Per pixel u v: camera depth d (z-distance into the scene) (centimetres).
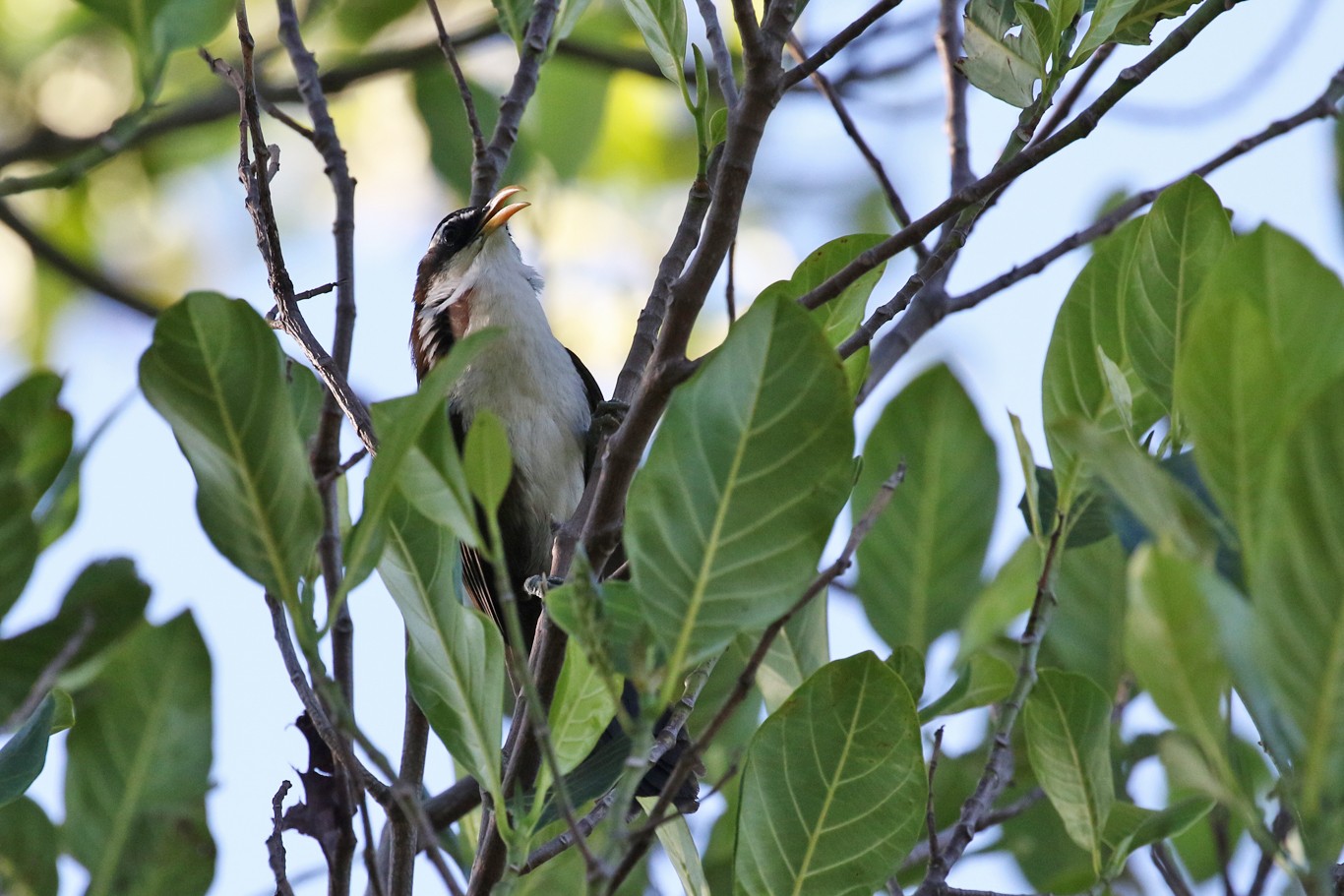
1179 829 546
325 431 633
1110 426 583
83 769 680
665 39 638
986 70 611
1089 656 767
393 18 1357
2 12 1467
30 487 689
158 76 916
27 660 701
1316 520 311
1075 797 564
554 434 1084
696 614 412
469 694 495
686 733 770
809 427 403
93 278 1420
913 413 820
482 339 397
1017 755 805
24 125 1473
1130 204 804
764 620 410
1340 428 304
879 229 1502
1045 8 605
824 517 406
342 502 688
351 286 743
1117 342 588
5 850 655
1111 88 588
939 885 573
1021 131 606
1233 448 347
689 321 572
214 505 421
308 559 425
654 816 414
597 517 607
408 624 504
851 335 601
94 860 665
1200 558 351
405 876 609
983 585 804
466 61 1345
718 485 408
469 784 701
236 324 406
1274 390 341
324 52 1373
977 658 664
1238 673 339
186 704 696
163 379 407
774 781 518
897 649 616
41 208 1520
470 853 730
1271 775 632
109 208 1524
